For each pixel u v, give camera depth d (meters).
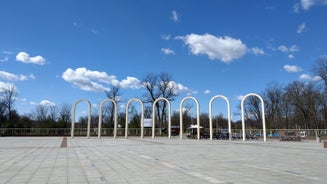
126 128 41.75
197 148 21.83
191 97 41.03
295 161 13.27
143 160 13.62
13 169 10.84
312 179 8.64
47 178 8.95
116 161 13.24
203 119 99.44
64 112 74.62
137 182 8.23
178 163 12.44
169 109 42.28
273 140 39.28
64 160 13.68
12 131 47.78
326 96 56.56
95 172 10.05
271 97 69.75
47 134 49.44
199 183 8.05
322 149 21.09
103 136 49.50
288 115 67.94
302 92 61.34
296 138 36.69
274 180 8.48
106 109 66.94
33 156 15.49
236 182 8.18
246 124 80.44
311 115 61.06
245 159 14.09
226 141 33.91
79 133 50.69
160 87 64.62
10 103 59.47
